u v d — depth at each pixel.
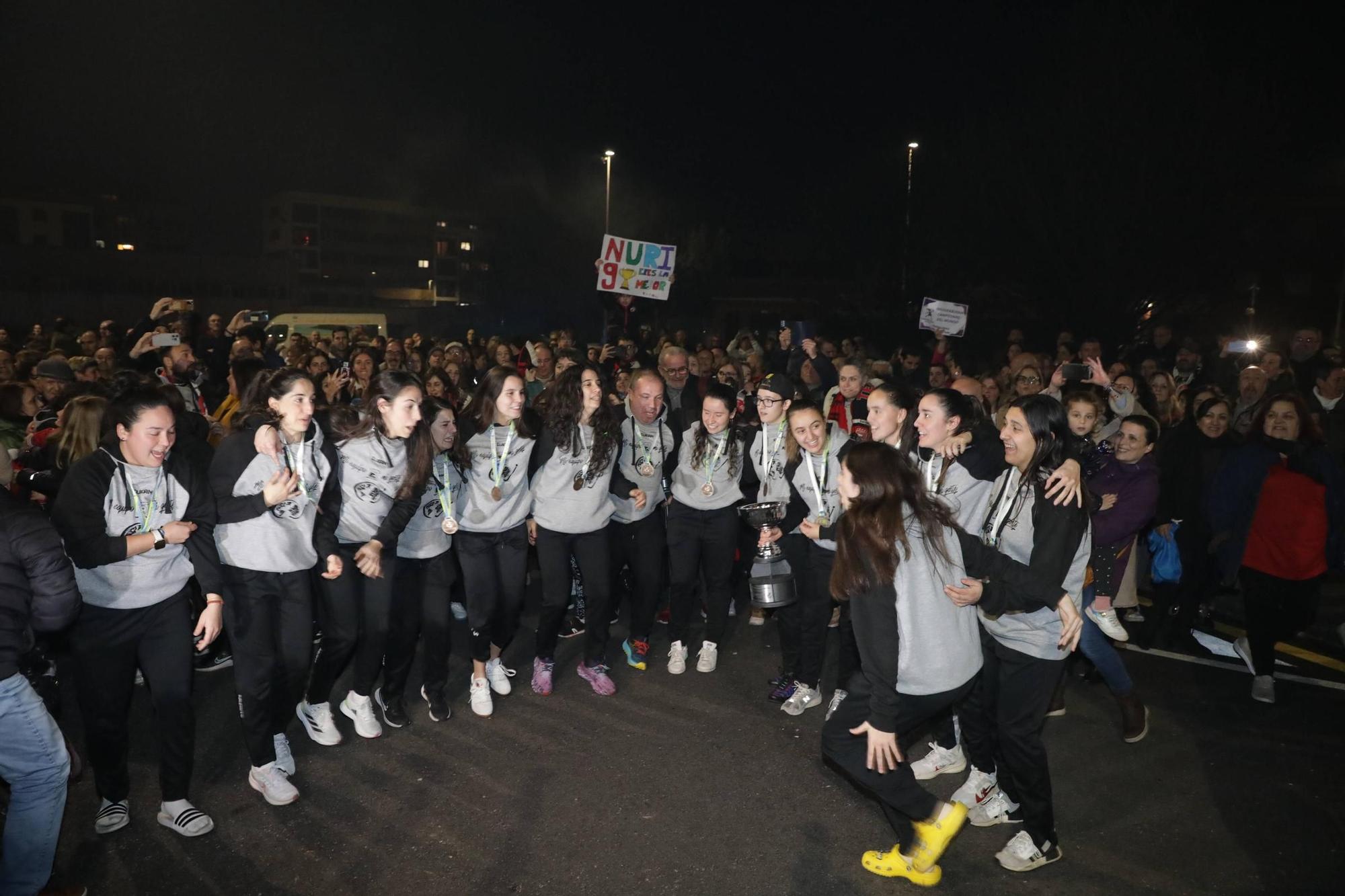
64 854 3.92
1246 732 5.12
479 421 5.19
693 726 5.19
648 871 3.80
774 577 5.15
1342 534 5.36
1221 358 11.88
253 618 4.22
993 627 3.69
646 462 5.77
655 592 5.94
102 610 3.79
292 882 3.73
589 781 4.55
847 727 3.62
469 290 103.81
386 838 4.04
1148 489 5.05
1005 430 3.74
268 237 97.44
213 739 5.00
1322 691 5.73
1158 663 6.16
